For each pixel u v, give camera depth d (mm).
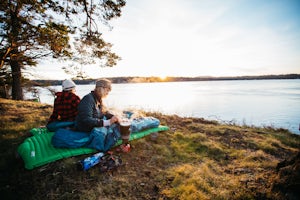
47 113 6617
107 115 3820
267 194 2254
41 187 2541
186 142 4512
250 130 6277
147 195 2520
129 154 3594
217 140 4887
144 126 4348
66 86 3754
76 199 2359
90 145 3223
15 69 10664
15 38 5969
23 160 2855
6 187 2520
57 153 2996
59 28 6566
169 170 3154
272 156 3955
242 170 3150
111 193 2510
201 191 2553
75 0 6656
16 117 5723
